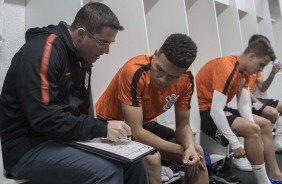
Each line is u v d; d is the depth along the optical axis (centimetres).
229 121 224
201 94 250
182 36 149
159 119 255
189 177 167
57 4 180
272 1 443
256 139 214
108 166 120
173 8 255
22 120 130
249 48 230
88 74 147
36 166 125
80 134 123
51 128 119
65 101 136
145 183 142
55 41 128
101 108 180
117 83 170
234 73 226
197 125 245
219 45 284
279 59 440
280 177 231
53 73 123
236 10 333
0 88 179
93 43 131
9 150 129
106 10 132
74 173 121
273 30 445
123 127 130
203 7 291
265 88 345
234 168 276
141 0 215
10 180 128
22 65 122
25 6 193
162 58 150
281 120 324
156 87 166
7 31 186
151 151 130
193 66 282
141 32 217
